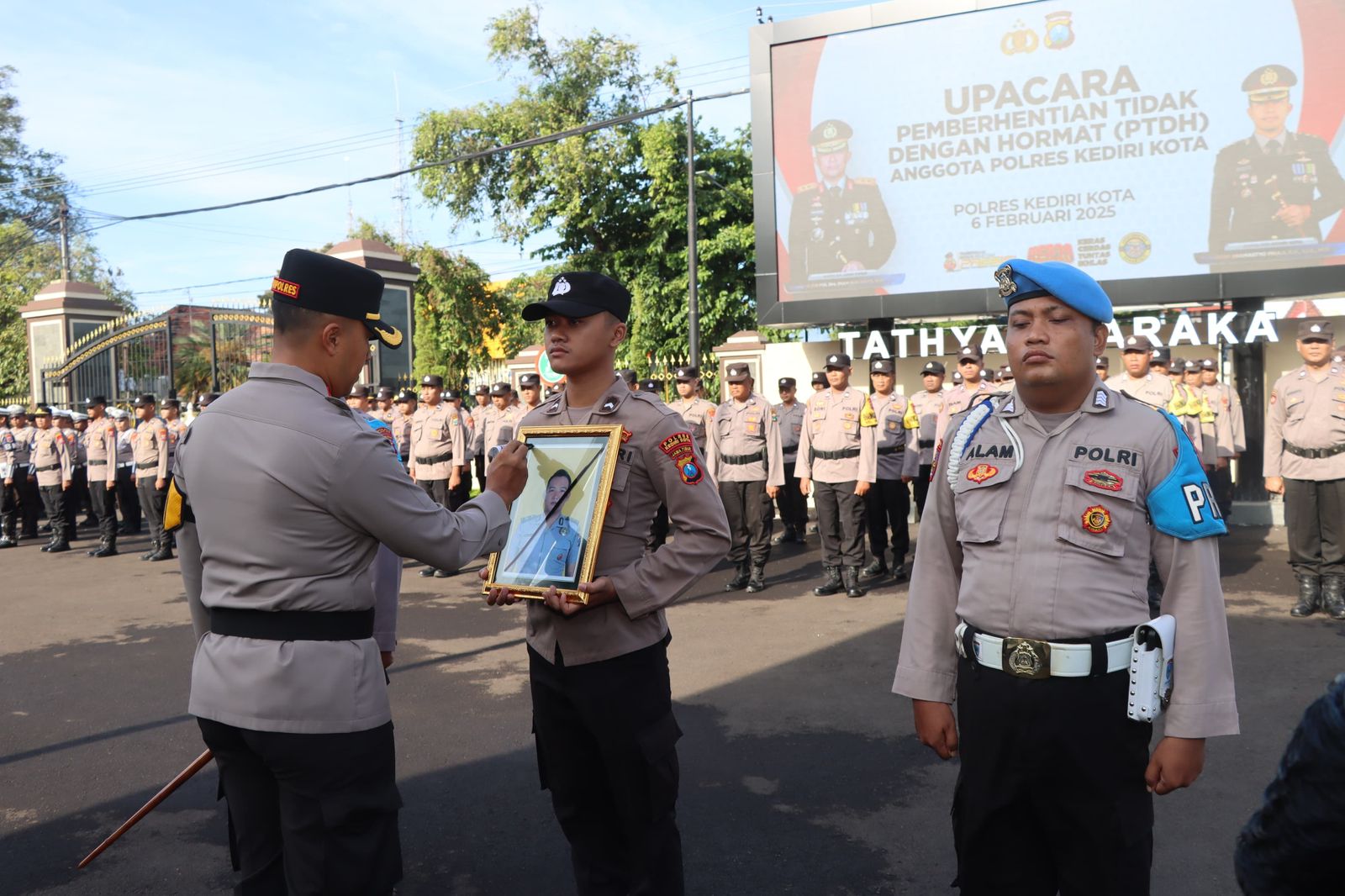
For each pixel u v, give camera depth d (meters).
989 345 11.14
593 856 2.67
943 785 3.85
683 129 18.12
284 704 2.02
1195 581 1.92
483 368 22.38
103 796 4.04
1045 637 1.92
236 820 2.21
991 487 2.04
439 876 3.25
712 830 3.50
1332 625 6.18
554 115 19.55
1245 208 9.96
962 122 10.84
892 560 8.55
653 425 2.58
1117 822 1.90
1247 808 3.55
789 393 10.50
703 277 17.95
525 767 4.20
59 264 31.22
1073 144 10.47
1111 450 1.96
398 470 2.15
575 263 19.12
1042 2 10.45
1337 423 6.29
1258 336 10.27
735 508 8.05
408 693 5.34
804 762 4.13
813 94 11.36
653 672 2.55
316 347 2.19
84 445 13.02
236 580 2.08
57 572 10.30
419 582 8.87
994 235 10.81
